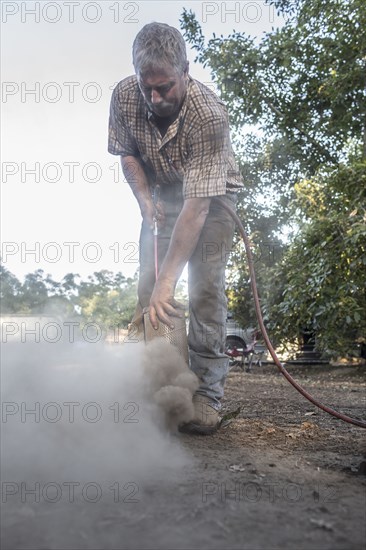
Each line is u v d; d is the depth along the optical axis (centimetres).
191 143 342
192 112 338
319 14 1580
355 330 1259
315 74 1670
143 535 204
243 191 1666
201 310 367
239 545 197
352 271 1132
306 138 1728
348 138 1595
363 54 1531
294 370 1488
